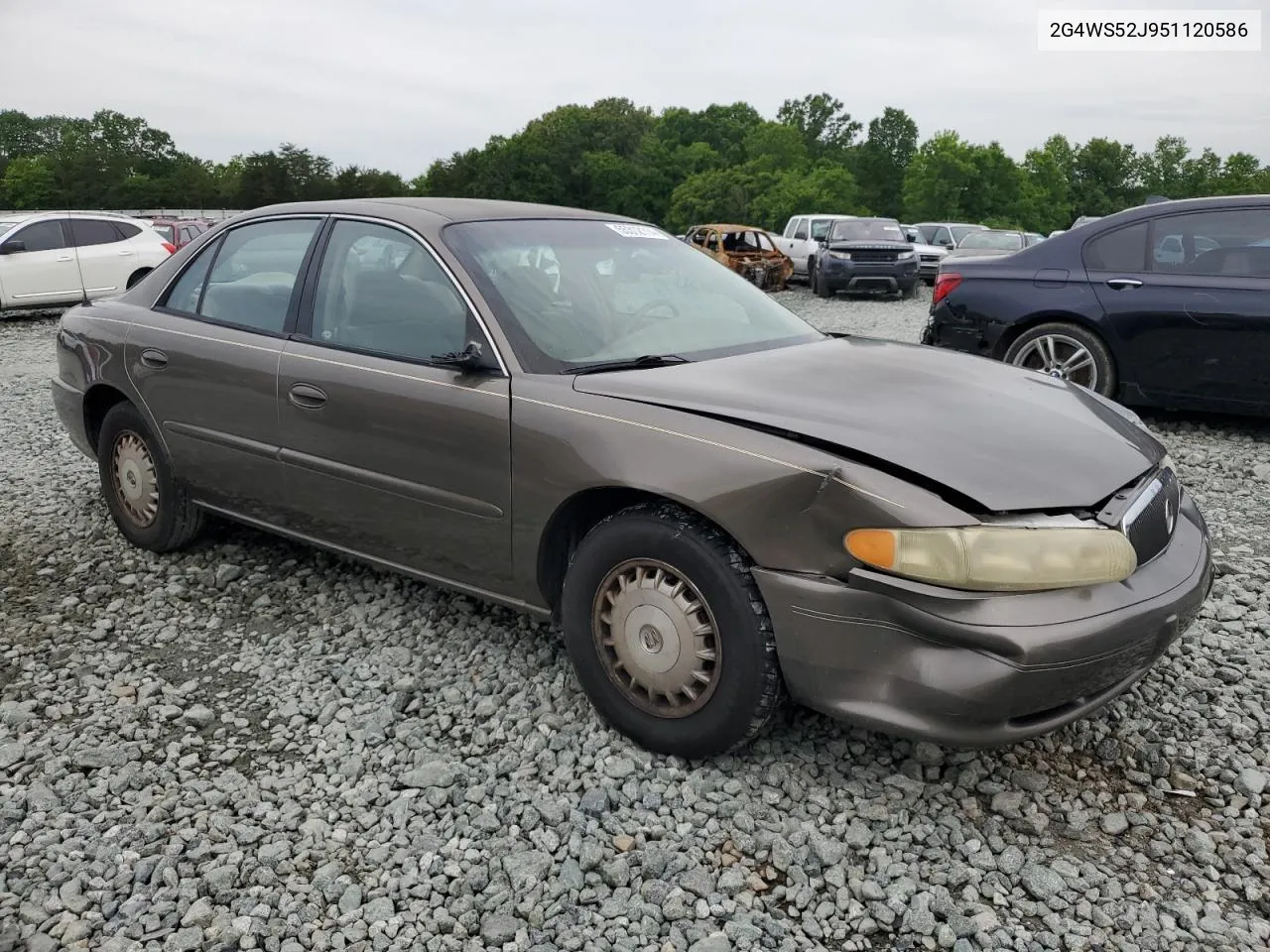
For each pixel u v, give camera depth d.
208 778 2.86
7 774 2.88
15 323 14.93
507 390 3.01
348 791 2.78
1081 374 6.82
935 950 2.21
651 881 2.41
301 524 3.75
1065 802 2.71
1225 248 6.27
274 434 3.67
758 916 2.29
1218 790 2.77
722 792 2.71
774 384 2.92
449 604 3.95
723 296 3.79
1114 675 2.49
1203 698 3.23
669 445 2.68
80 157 98.69
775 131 100.69
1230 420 6.95
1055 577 2.36
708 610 2.64
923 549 2.34
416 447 3.22
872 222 20.31
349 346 3.48
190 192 95.00
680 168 104.50
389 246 3.50
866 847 2.54
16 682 3.42
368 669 3.45
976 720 2.37
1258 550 4.53
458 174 98.81
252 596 4.08
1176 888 2.40
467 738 3.04
